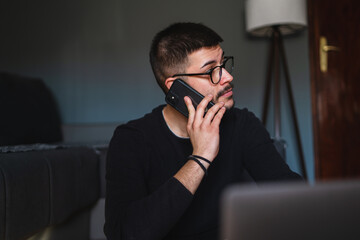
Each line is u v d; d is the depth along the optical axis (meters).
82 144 2.21
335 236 0.31
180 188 0.82
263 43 3.05
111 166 0.98
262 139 1.08
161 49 1.06
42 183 1.21
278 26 2.70
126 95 3.15
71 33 3.19
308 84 3.02
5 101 2.34
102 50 3.17
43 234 1.32
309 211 0.31
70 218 1.60
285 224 0.30
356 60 2.98
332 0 3.00
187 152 1.00
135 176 0.96
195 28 1.04
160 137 1.01
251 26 2.60
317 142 2.99
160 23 3.13
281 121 3.03
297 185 0.31
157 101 3.13
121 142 1.01
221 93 1.00
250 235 0.30
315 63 3.00
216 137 0.88
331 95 3.00
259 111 3.05
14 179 1.03
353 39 2.98
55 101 3.19
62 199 1.37
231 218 0.30
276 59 2.68
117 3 3.16
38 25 3.20
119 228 0.86
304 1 2.56
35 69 3.20
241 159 1.08
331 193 0.31
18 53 3.20
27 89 2.65
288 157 3.02
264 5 2.51
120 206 0.90
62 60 3.19
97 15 3.18
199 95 0.98
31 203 1.13
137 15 3.15
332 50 3.00
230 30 3.08
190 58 1.01
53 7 3.20
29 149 1.33
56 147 1.55
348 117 2.99
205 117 0.90
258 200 0.30
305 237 0.31
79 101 3.18
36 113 2.60
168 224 0.81
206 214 0.99
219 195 1.00
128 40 3.15
